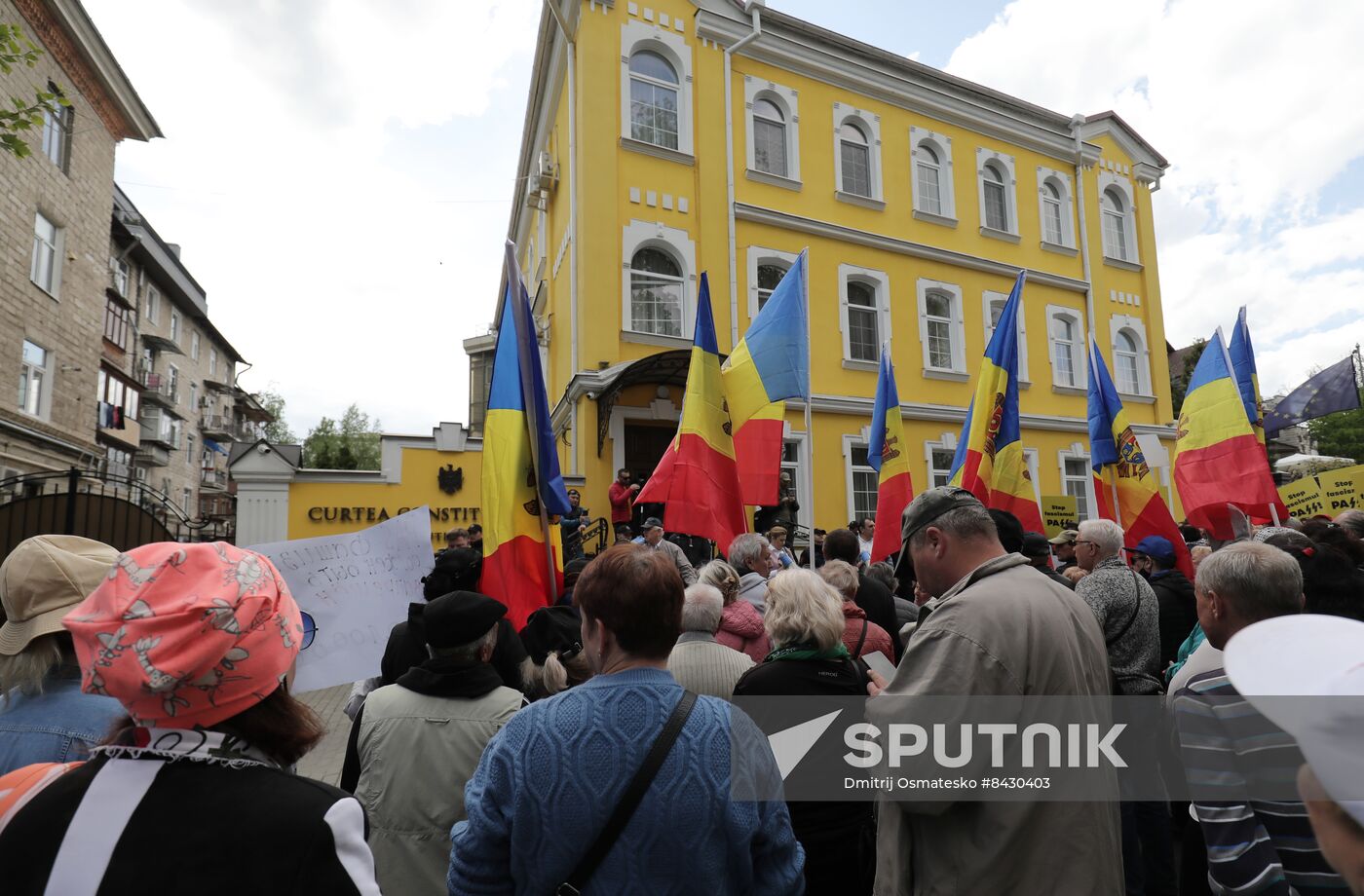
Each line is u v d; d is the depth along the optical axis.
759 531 11.09
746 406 7.16
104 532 7.01
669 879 1.57
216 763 1.31
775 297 7.34
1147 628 3.93
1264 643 1.08
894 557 7.48
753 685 2.62
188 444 39.09
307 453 44.19
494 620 2.73
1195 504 6.88
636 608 1.78
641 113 13.95
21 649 1.83
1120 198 20.25
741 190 14.72
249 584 1.40
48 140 16.75
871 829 2.63
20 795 1.27
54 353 17.03
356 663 4.13
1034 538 4.59
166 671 1.25
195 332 40.16
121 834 1.22
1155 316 19.78
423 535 4.43
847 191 16.20
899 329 16.16
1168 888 3.84
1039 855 1.98
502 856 1.66
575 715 1.68
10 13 15.20
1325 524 4.37
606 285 13.02
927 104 17.17
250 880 1.21
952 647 2.10
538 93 16.91
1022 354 17.73
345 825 1.31
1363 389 33.03
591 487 12.35
